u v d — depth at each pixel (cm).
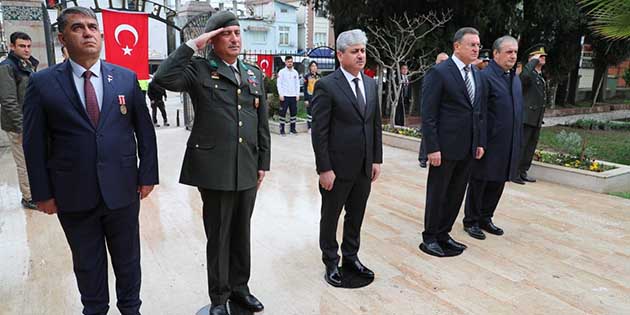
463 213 468
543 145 888
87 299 234
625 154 807
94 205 221
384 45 1053
